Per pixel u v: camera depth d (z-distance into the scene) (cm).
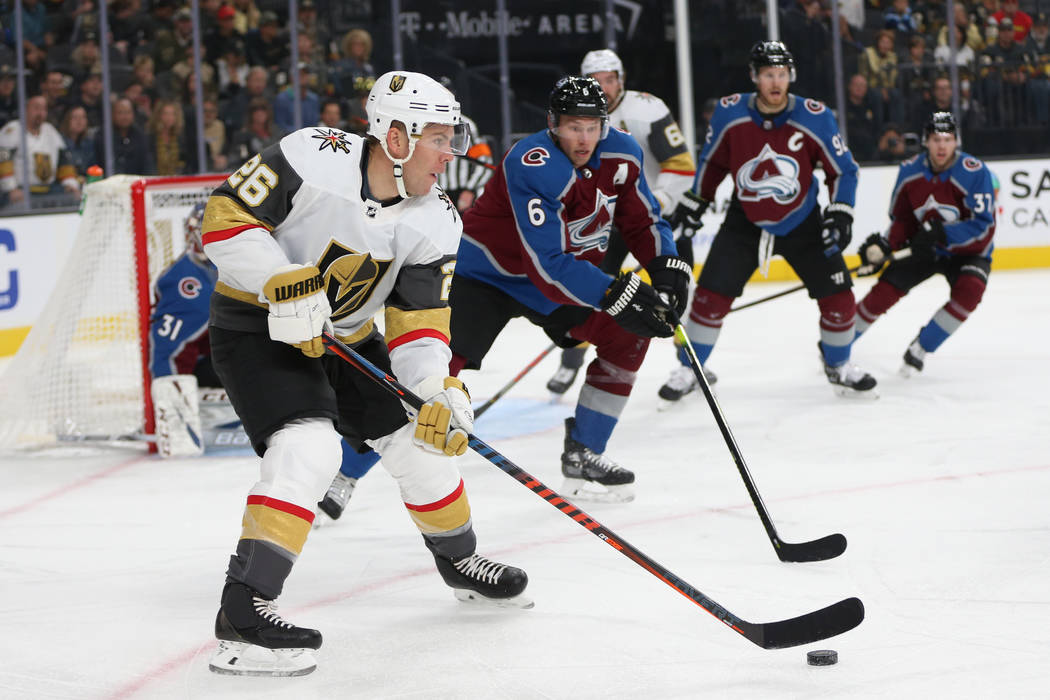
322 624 360
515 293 481
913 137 1379
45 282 1045
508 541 443
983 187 729
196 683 317
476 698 300
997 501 472
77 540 469
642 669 316
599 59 666
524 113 1416
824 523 454
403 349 332
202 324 627
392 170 318
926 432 603
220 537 468
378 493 526
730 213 684
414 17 1396
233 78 1314
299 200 313
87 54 1230
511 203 446
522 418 689
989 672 305
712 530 450
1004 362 790
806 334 966
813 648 327
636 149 466
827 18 1374
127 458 625
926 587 375
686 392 685
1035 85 1394
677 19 1360
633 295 434
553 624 353
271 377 320
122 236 671
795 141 646
